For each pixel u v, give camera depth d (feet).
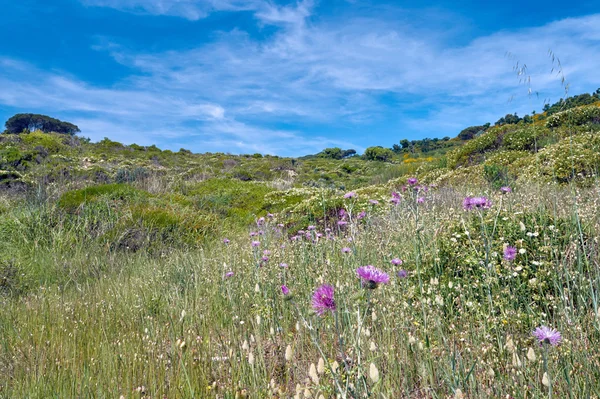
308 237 19.66
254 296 12.60
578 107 49.62
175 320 12.72
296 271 14.80
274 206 45.32
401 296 9.93
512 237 12.13
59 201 35.17
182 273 18.97
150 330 11.66
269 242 22.15
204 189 55.36
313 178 97.71
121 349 10.89
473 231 12.76
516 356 6.55
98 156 95.96
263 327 10.78
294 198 46.03
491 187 26.30
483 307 9.37
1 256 24.73
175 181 56.75
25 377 9.85
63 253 26.53
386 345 8.47
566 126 47.85
